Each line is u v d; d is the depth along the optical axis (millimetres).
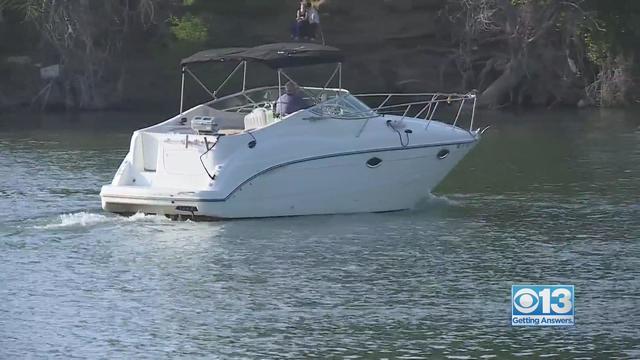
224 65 171750
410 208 83812
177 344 55375
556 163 108625
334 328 57500
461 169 105438
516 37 169000
